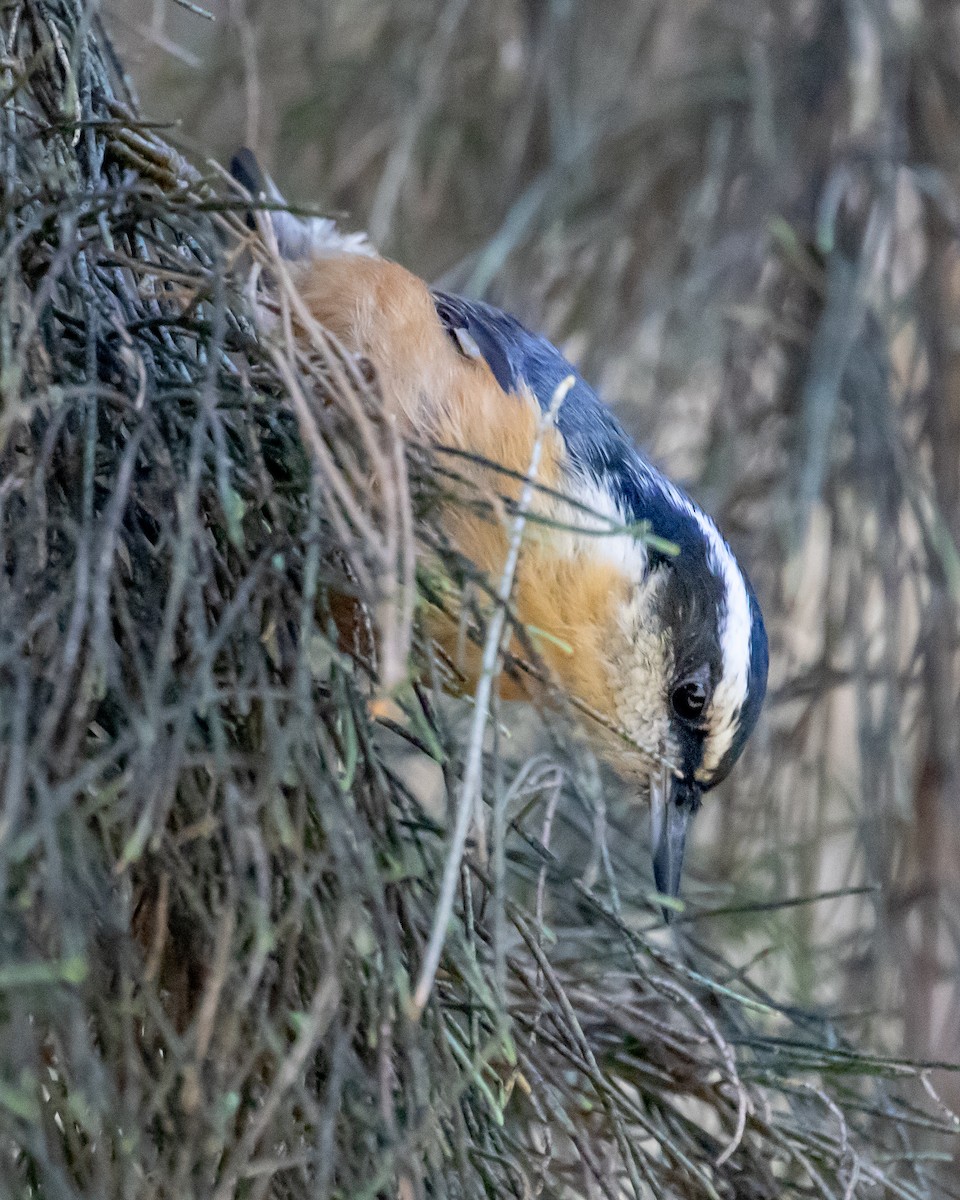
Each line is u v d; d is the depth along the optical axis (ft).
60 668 11.96
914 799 26.40
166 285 15.87
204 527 13.85
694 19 29.78
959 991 25.41
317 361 15.39
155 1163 11.84
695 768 22.07
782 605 26.86
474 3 29.63
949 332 27.81
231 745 13.03
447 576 14.10
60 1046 11.75
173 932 12.67
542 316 28.45
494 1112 13.04
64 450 13.39
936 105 28.71
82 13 16.78
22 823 11.39
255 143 20.36
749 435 27.58
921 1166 19.03
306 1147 12.46
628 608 20.88
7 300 12.96
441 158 29.43
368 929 12.64
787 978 24.62
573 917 19.51
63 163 15.62
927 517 26.99
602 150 29.01
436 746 13.20
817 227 27.84
